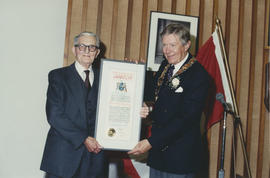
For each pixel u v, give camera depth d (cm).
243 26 300
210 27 290
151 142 189
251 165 300
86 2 271
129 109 203
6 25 266
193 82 192
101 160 207
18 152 265
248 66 301
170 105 193
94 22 272
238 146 297
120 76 203
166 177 195
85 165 200
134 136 202
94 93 207
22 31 268
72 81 203
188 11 286
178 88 192
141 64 204
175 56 195
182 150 189
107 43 274
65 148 195
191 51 280
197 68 197
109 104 201
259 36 303
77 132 194
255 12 302
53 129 202
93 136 204
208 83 197
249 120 299
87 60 205
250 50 301
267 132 303
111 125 201
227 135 295
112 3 277
